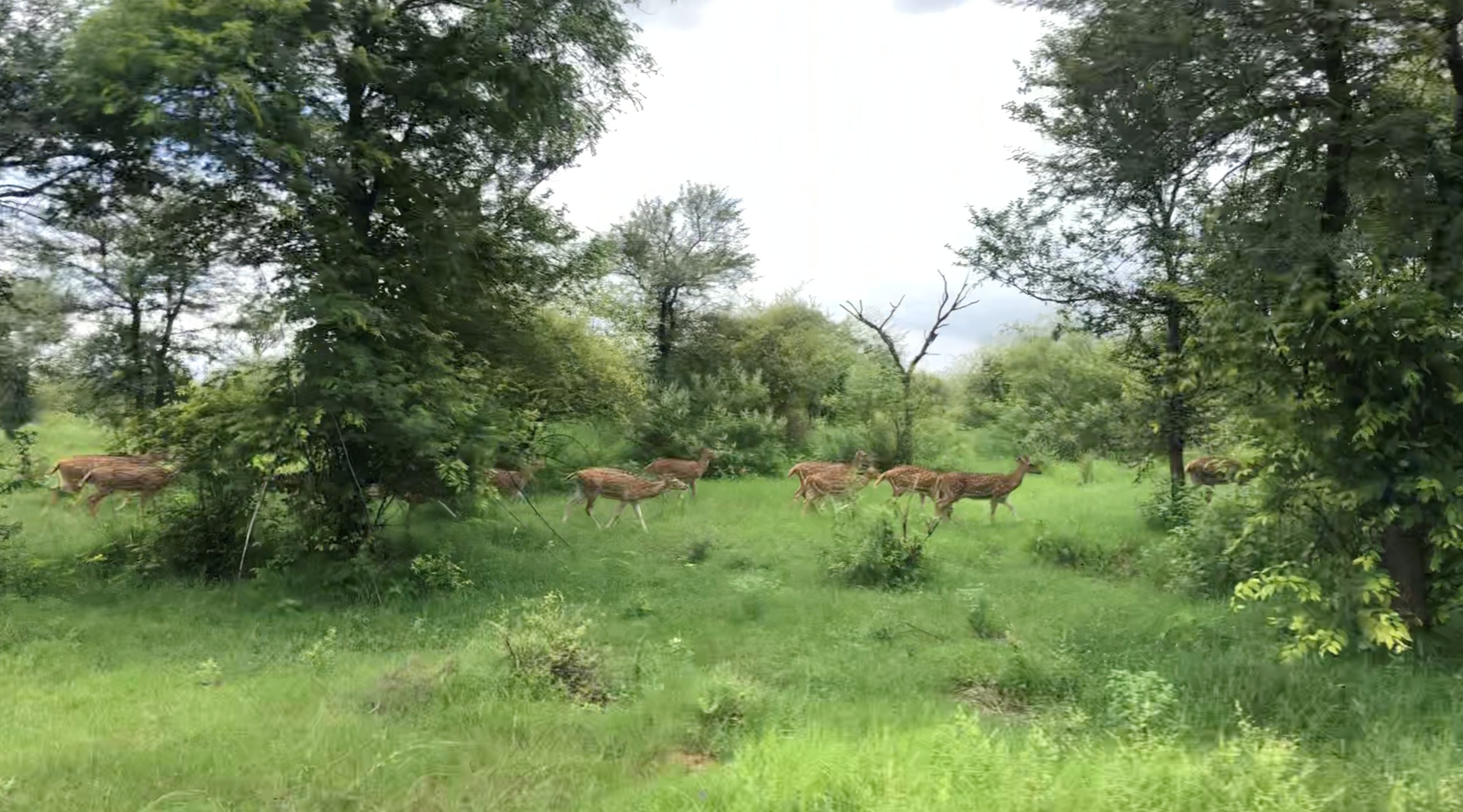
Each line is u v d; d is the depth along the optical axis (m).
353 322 9.96
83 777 4.52
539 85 11.11
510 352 14.96
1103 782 4.00
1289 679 6.13
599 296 22.05
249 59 8.90
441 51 10.76
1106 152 9.35
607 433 25.80
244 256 11.47
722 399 28.08
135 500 14.56
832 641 8.13
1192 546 10.36
